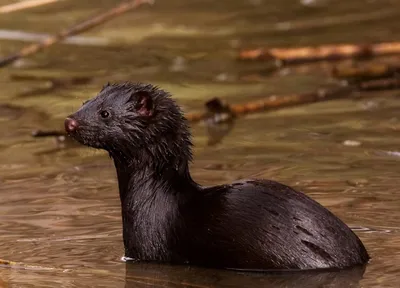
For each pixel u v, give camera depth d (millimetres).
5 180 14070
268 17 26016
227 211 10062
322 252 9695
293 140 15711
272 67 21109
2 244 11156
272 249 9758
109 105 10680
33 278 10016
